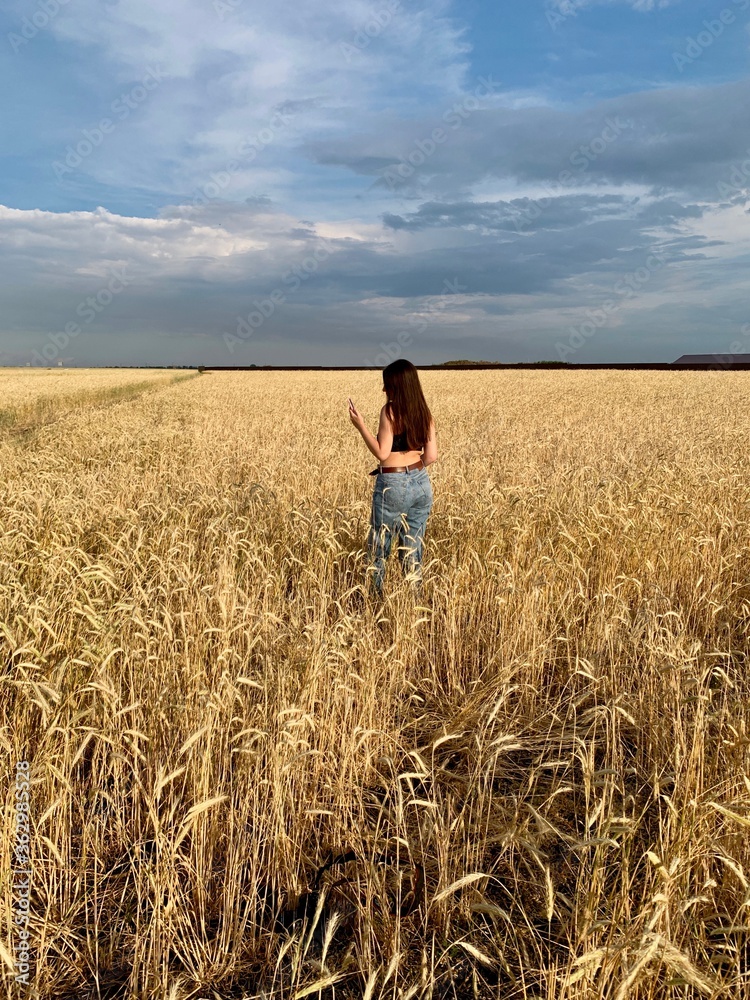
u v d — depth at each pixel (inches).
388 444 201.9
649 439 538.6
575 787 103.4
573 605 190.2
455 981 83.6
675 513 235.5
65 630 143.7
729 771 102.4
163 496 293.3
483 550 218.7
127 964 86.6
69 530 217.9
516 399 1022.4
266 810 107.7
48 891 92.0
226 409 872.3
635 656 157.9
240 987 83.0
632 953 68.9
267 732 115.0
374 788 122.3
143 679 134.6
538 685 160.2
